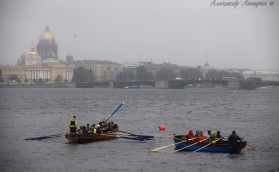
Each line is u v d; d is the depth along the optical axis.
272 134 145.12
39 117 199.38
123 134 127.50
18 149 112.50
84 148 113.44
